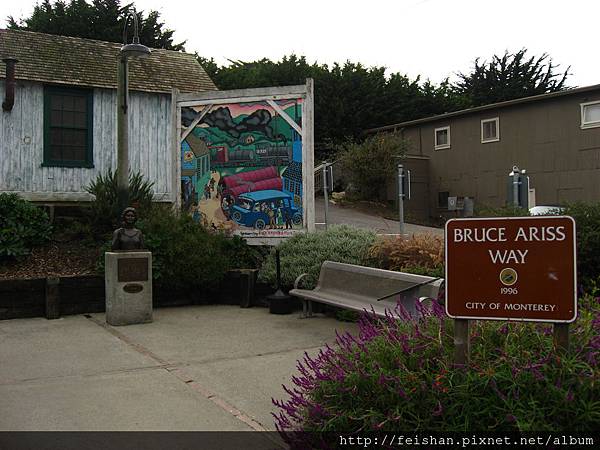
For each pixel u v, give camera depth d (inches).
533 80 1512.1
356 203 1107.3
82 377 223.0
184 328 312.0
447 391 133.2
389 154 1093.8
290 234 411.5
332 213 990.4
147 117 654.5
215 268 378.6
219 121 434.9
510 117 1024.9
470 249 142.2
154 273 361.1
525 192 443.2
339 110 1298.0
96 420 179.8
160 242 366.3
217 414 185.9
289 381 219.3
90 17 1198.9
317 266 363.3
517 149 1014.4
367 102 1331.2
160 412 187.2
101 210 424.8
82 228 423.8
